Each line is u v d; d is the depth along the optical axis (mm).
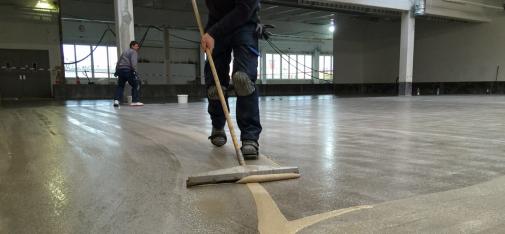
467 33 15039
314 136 2826
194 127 3375
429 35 16312
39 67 14469
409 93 13469
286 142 2545
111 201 1293
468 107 6391
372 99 10055
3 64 13938
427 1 12766
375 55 17734
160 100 10141
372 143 2502
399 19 16266
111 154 2100
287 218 1149
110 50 17203
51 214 1169
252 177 1518
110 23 16781
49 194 1365
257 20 2092
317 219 1136
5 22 13875
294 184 1516
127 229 1062
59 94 11383
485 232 1035
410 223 1099
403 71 13398
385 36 17250
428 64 16438
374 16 14250
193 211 1206
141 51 18000
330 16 17688
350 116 4629
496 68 14305
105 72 17172
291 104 7566
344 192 1405
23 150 2213
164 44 18266
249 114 2006
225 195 1371
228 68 2227
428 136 2830
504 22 14008
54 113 5113
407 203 1272
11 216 1152
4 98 13508
